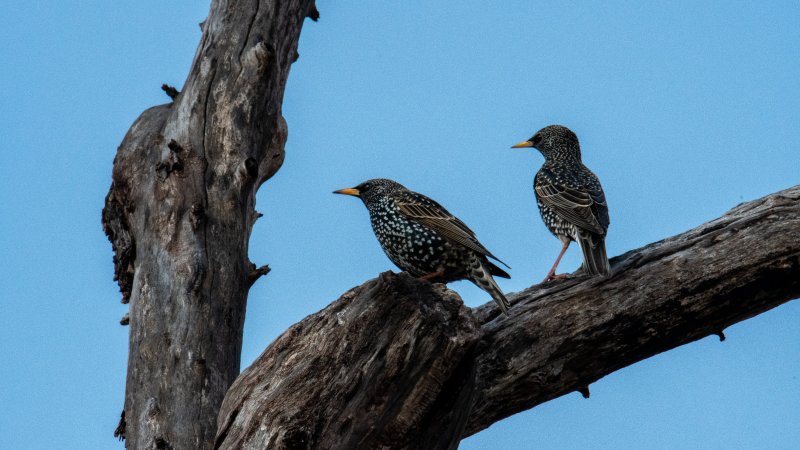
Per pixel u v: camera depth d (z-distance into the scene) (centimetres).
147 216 1160
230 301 1126
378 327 852
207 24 1310
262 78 1253
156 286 1113
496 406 1052
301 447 841
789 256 1040
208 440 1027
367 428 847
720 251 1054
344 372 856
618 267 1074
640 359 1089
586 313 1051
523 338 1048
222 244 1148
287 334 904
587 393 1090
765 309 1080
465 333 845
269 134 1269
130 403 1062
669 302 1050
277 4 1327
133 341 1095
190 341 1077
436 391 848
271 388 876
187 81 1271
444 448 869
